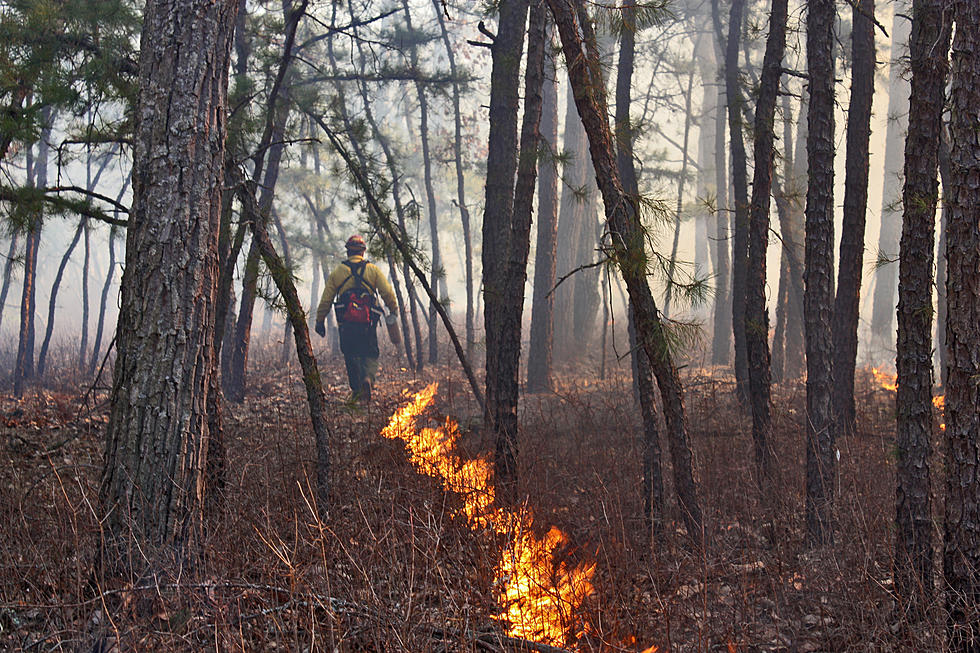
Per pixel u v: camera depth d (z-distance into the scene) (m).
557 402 10.23
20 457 6.04
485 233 7.74
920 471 4.37
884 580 4.61
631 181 9.28
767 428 6.29
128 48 6.90
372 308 10.74
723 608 4.29
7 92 6.73
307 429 7.21
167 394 3.94
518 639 3.56
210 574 3.80
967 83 3.79
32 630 3.39
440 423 7.71
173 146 3.99
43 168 13.95
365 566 3.71
